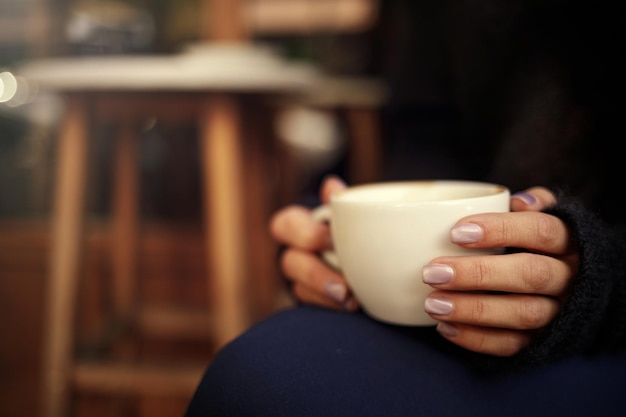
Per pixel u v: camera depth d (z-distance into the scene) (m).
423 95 0.92
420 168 0.85
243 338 0.50
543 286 0.43
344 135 1.82
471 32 0.77
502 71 0.74
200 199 1.50
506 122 0.76
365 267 0.47
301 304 0.57
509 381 0.46
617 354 0.50
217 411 0.46
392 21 1.48
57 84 0.91
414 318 0.47
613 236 0.48
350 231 0.47
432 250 0.45
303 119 1.90
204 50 1.00
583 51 0.66
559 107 0.67
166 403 1.27
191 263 1.39
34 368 1.40
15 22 1.59
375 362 0.47
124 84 0.90
